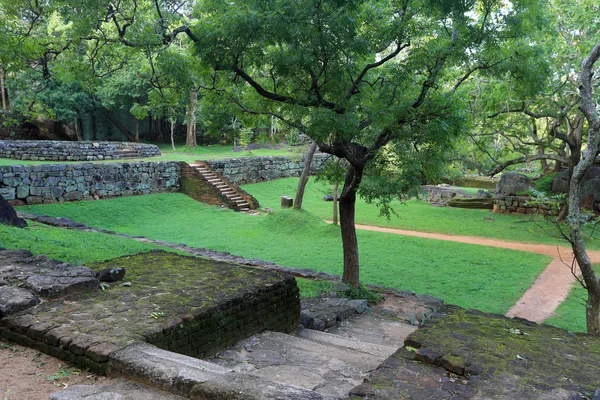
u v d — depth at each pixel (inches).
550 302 499.2
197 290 217.5
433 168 400.5
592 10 699.4
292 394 124.9
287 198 955.3
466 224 949.2
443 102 362.0
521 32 378.3
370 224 946.7
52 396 132.5
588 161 342.6
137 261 270.4
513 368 142.1
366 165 426.6
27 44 394.6
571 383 133.3
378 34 356.2
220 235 776.3
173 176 1037.2
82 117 1487.5
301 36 329.1
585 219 354.3
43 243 360.5
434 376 138.7
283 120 402.6
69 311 185.6
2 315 178.1
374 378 137.3
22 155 989.2
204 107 440.5
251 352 199.5
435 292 519.8
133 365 144.6
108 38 420.5
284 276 253.0
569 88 732.0
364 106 374.3
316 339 246.1
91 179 859.4
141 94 1390.3
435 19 366.0
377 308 393.1
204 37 345.4
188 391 133.2
